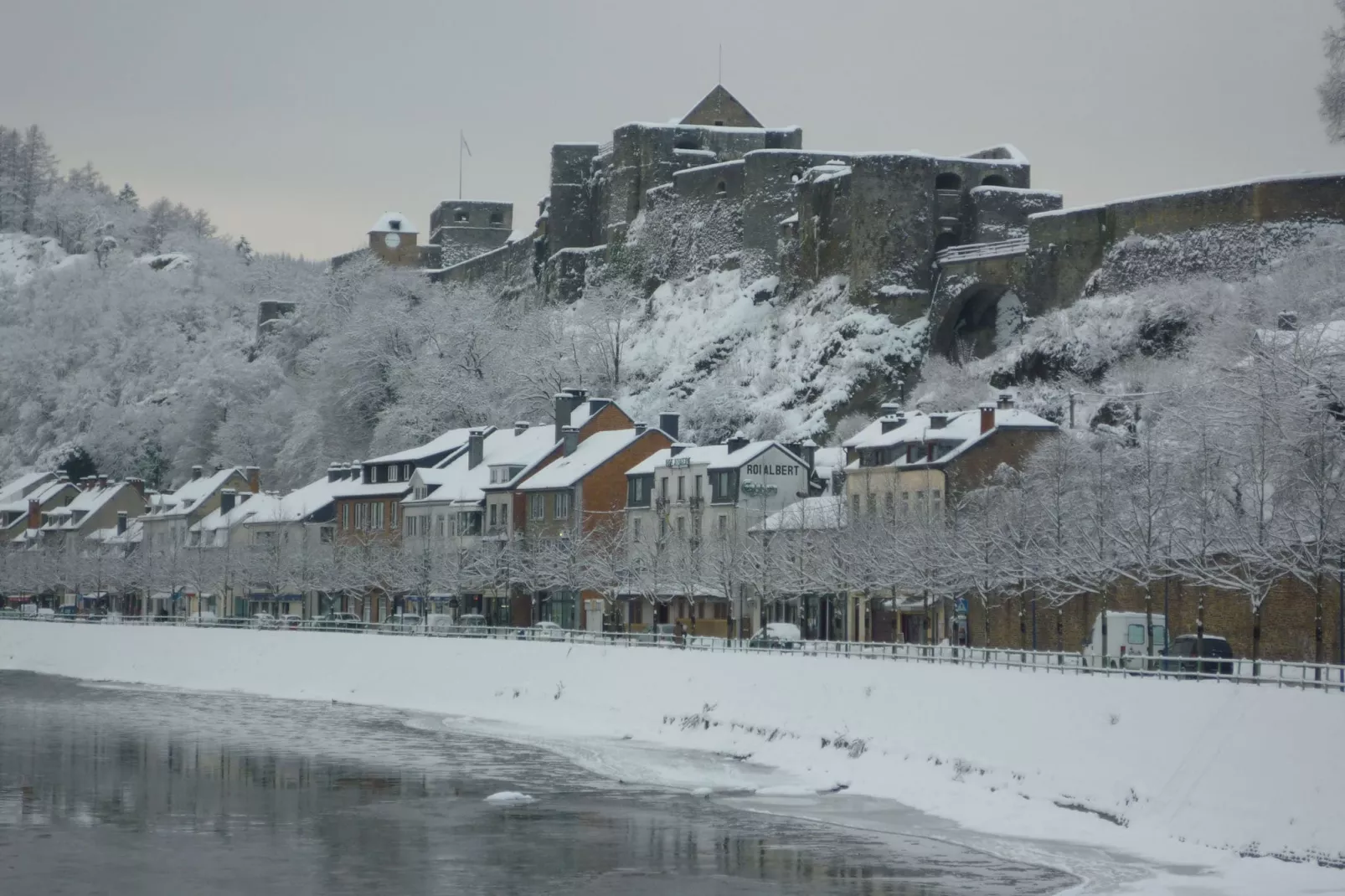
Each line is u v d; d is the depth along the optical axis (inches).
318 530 7755.9
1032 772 3275.1
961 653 4001.0
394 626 5777.6
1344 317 5374.0
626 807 3376.0
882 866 2864.2
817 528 5300.2
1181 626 4200.3
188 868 2859.3
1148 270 7485.2
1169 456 4611.2
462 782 3678.6
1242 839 2844.5
